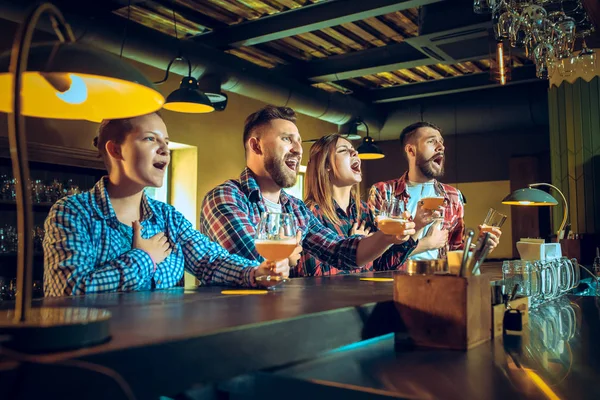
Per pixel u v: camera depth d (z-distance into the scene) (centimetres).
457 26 480
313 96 643
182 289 154
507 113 689
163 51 466
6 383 60
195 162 618
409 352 115
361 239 217
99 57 104
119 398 67
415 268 127
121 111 130
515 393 85
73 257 155
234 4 489
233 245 199
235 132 673
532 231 763
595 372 99
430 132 339
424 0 439
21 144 75
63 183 473
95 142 182
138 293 143
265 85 573
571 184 548
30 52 100
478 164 827
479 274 127
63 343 68
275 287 160
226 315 98
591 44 518
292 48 617
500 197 806
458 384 90
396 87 769
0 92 122
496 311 132
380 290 150
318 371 98
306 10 493
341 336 107
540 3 327
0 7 368
